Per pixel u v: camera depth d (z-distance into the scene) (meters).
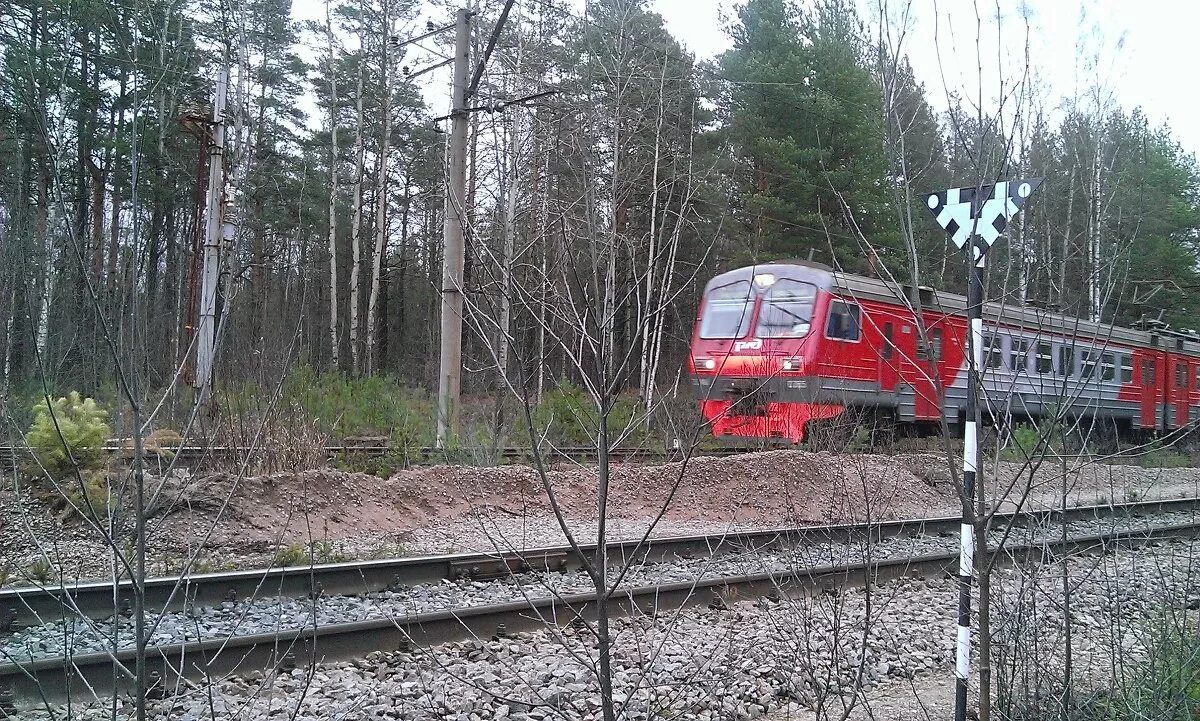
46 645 5.32
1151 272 21.33
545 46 22.89
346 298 39.09
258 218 27.94
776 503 11.52
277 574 6.71
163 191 18.86
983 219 3.80
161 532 7.68
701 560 8.45
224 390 9.71
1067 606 4.73
